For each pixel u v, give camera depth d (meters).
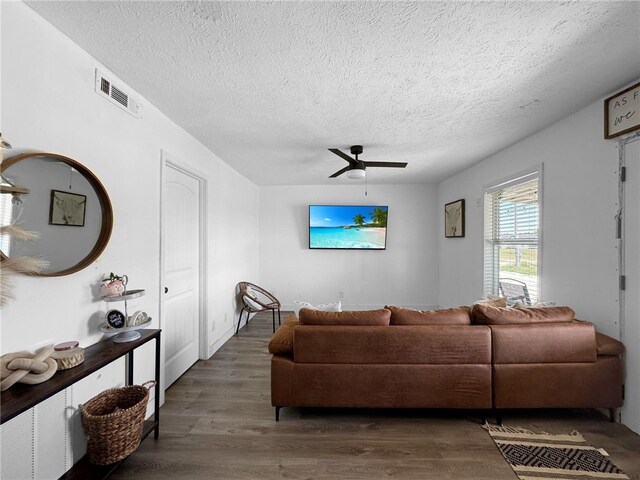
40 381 1.20
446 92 2.06
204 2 1.27
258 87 1.99
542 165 2.73
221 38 1.50
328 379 2.08
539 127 2.69
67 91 1.52
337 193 5.47
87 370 1.34
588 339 2.00
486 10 1.32
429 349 2.05
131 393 1.79
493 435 1.95
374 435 1.97
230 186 4.04
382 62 1.72
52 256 1.45
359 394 2.08
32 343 1.36
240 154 3.48
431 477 1.61
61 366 1.32
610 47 1.58
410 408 2.19
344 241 5.38
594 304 2.22
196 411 2.26
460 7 1.30
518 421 2.11
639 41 1.54
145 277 2.16
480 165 3.86
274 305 4.41
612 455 1.75
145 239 2.16
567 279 2.46
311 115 2.43
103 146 1.76
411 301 5.43
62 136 1.49
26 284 1.33
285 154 3.48
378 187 5.43
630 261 1.97
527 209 3.04
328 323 2.16
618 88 2.01
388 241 5.45
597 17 1.36
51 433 1.45
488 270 3.73
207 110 2.32
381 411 2.26
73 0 1.26
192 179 3.09
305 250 5.50
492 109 2.33
